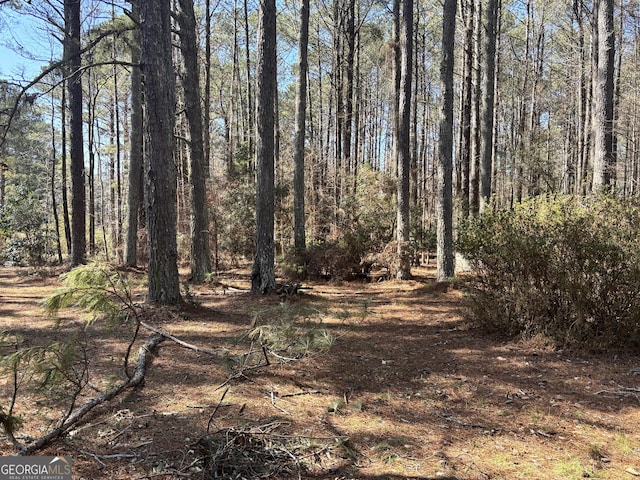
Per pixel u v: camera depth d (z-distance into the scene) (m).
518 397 4.06
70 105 13.48
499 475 2.72
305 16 13.39
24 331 6.34
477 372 4.76
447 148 11.09
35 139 27.38
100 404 3.65
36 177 29.69
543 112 28.47
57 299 3.09
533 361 5.09
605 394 4.10
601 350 5.30
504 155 22.16
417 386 4.37
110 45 12.20
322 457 2.92
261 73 9.11
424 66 24.50
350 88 20.64
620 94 19.67
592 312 5.47
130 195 15.53
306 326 4.78
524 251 5.75
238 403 3.83
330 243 13.74
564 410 3.76
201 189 11.61
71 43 11.64
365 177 15.61
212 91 32.22
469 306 6.77
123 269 13.33
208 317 7.42
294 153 13.98
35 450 2.82
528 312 5.94
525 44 24.25
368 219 14.47
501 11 21.75
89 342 5.74
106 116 28.78
